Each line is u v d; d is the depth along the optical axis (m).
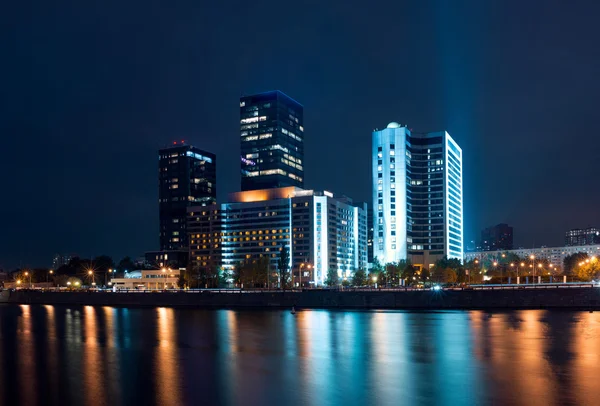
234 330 116.06
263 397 56.78
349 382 62.97
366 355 81.56
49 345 97.81
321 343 94.38
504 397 54.81
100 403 55.53
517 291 159.00
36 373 70.94
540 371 67.25
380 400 54.91
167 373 69.75
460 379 63.34
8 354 87.44
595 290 153.38
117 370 72.50
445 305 164.12
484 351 83.00
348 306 174.00
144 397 57.41
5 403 55.78
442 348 86.69
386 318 138.00
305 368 71.88
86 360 80.88
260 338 102.38
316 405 53.62
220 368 72.69
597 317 131.50
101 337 108.31
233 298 190.25
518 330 107.56
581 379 62.34
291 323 129.00
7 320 150.00
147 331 117.50
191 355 84.06
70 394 59.12
